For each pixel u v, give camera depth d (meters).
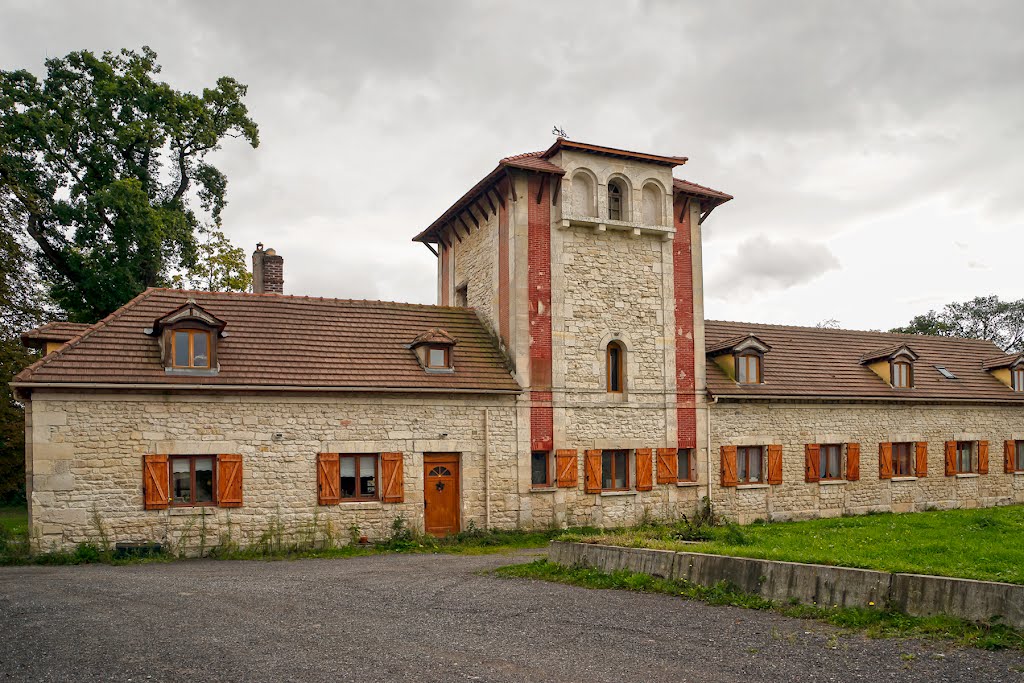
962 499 26.30
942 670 7.16
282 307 20.08
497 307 21.16
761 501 22.61
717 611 9.84
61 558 15.31
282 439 17.50
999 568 11.62
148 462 16.28
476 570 14.03
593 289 21.05
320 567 14.74
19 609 10.38
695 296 22.45
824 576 9.57
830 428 24.06
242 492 17.03
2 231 25.28
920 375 27.11
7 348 24.33
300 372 17.95
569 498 20.14
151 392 16.52
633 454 21.06
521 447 19.72
